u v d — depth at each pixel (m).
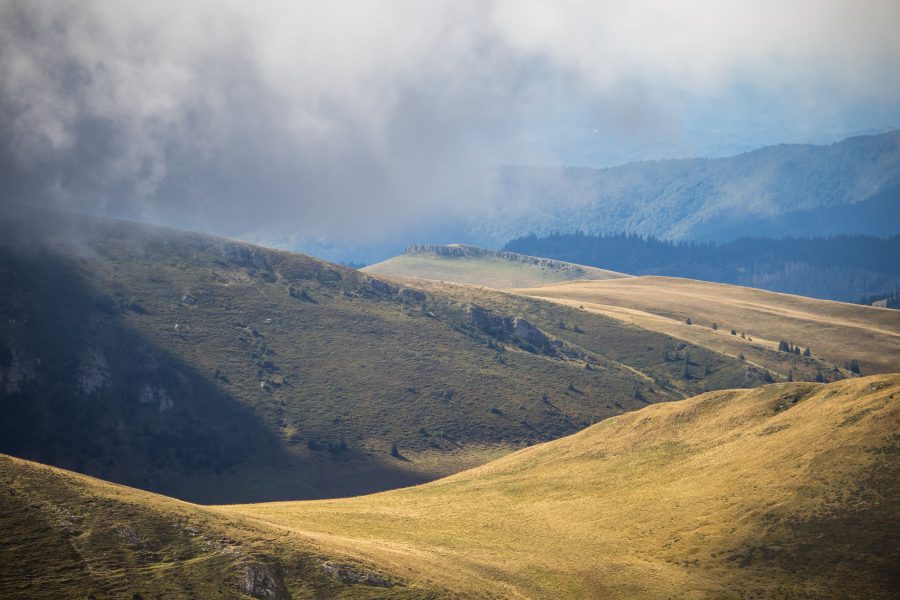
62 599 72.81
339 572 88.75
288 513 121.88
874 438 115.38
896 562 97.38
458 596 91.81
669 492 127.69
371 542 107.19
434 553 107.81
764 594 97.69
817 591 96.38
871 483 108.44
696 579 102.69
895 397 121.62
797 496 111.62
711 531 111.38
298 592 85.00
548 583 104.06
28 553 77.00
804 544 103.56
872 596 93.94
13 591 72.25
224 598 79.56
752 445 131.25
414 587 90.81
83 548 79.88
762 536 106.94
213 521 91.62
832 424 123.12
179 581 79.81
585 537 118.75
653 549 111.75
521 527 124.88
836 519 105.31
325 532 108.62
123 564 79.81
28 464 90.38
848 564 98.88
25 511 81.69
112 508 86.38
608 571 106.31
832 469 113.50
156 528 85.88
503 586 100.69
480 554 111.12
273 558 87.56
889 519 102.69
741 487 119.50
